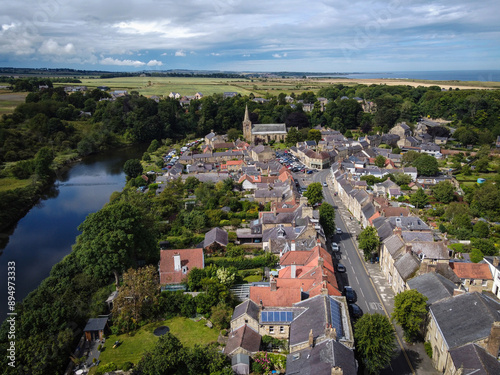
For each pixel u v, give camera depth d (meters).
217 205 147.50
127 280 84.38
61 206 165.75
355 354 63.97
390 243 100.38
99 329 76.50
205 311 83.06
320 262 83.81
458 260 101.25
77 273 94.88
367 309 85.69
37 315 72.69
